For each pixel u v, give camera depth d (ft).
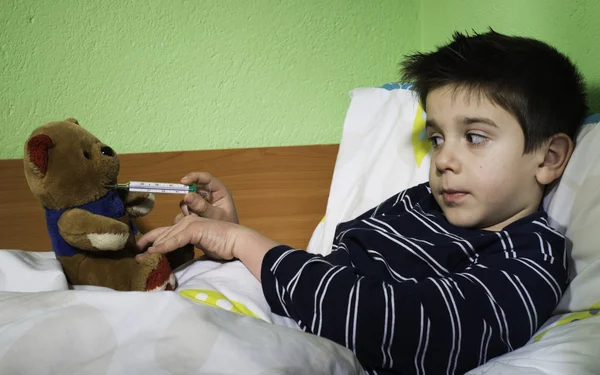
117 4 4.01
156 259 2.79
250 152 4.18
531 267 2.48
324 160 4.27
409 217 2.98
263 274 2.64
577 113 2.90
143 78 4.11
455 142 2.76
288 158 4.22
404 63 3.30
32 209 3.98
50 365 1.79
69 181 2.71
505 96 2.65
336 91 4.38
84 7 3.99
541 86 2.71
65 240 2.74
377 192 3.66
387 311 2.31
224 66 4.20
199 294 2.54
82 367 1.80
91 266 2.79
